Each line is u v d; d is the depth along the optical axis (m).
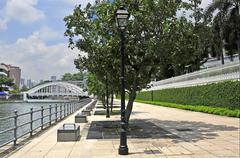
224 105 33.00
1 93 137.50
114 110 43.34
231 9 46.03
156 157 11.63
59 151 13.06
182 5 18.94
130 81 19.91
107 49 18.36
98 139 16.28
